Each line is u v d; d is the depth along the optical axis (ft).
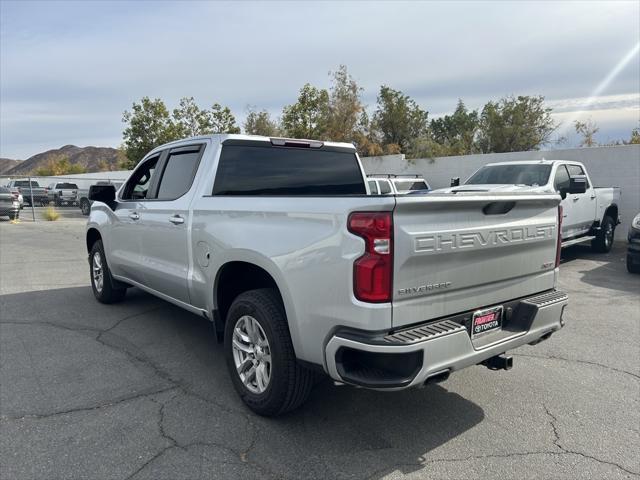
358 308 8.88
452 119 147.74
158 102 85.81
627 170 44.62
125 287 20.75
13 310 20.43
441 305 9.67
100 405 12.12
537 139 88.63
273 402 10.92
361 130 89.81
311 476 9.38
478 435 10.91
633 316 20.30
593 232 35.53
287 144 15.33
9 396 12.58
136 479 9.23
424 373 8.87
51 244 42.11
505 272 10.93
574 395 12.95
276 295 11.20
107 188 19.20
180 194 14.84
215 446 10.35
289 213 10.36
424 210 9.10
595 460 10.00
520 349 16.40
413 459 9.98
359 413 11.84
